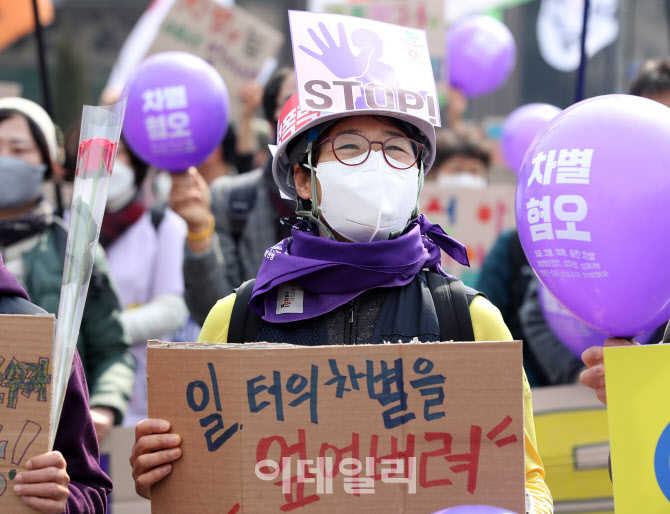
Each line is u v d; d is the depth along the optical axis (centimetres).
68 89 2533
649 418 338
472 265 901
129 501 560
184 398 346
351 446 336
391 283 393
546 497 366
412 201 402
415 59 404
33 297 575
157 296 691
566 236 359
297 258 394
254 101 990
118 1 2964
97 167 352
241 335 401
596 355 363
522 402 335
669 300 362
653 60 610
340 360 338
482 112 2511
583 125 362
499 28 1320
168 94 599
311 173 404
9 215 591
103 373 569
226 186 654
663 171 349
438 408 336
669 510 335
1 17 992
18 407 334
